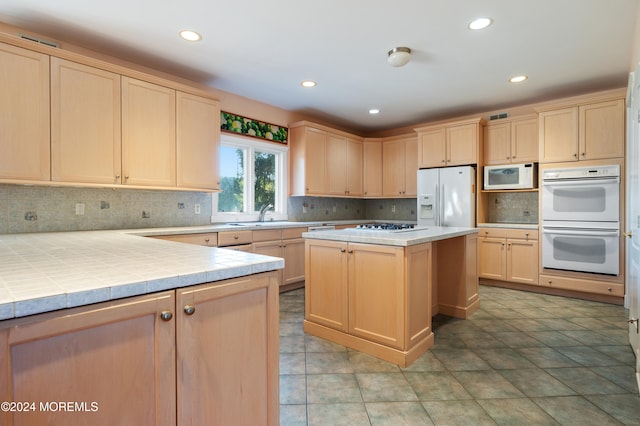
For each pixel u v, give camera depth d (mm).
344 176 5215
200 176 3320
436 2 2203
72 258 1240
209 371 1002
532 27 2512
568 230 3666
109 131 2701
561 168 3717
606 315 3174
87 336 781
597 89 3832
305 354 2355
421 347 2336
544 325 2914
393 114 4895
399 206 5770
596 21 2422
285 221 4695
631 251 2346
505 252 4156
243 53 2947
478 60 3078
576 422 1605
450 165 4586
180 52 2926
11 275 925
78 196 2818
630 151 2547
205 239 3164
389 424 1600
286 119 4699
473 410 1705
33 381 708
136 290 850
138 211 3201
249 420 1110
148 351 877
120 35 2621
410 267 2221
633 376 2033
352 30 2564
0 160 2213
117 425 825
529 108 4406
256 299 1136
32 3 2189
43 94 2377
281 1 2188
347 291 2471
